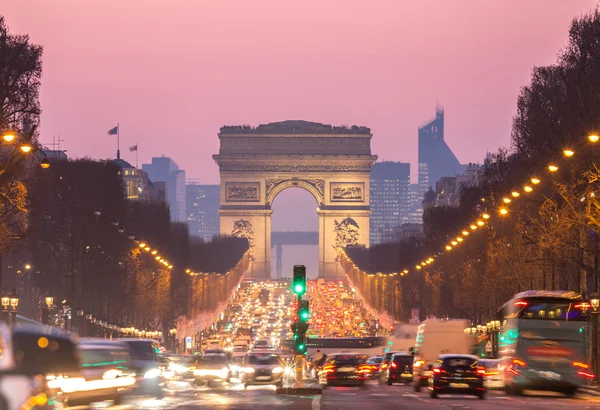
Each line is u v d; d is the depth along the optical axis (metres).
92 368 106.50
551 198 198.00
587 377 140.38
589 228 171.38
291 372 196.75
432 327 185.62
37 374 64.19
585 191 179.75
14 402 61.69
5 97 187.12
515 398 138.50
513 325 142.62
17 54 191.00
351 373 180.25
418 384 165.12
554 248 185.38
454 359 137.50
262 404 113.94
